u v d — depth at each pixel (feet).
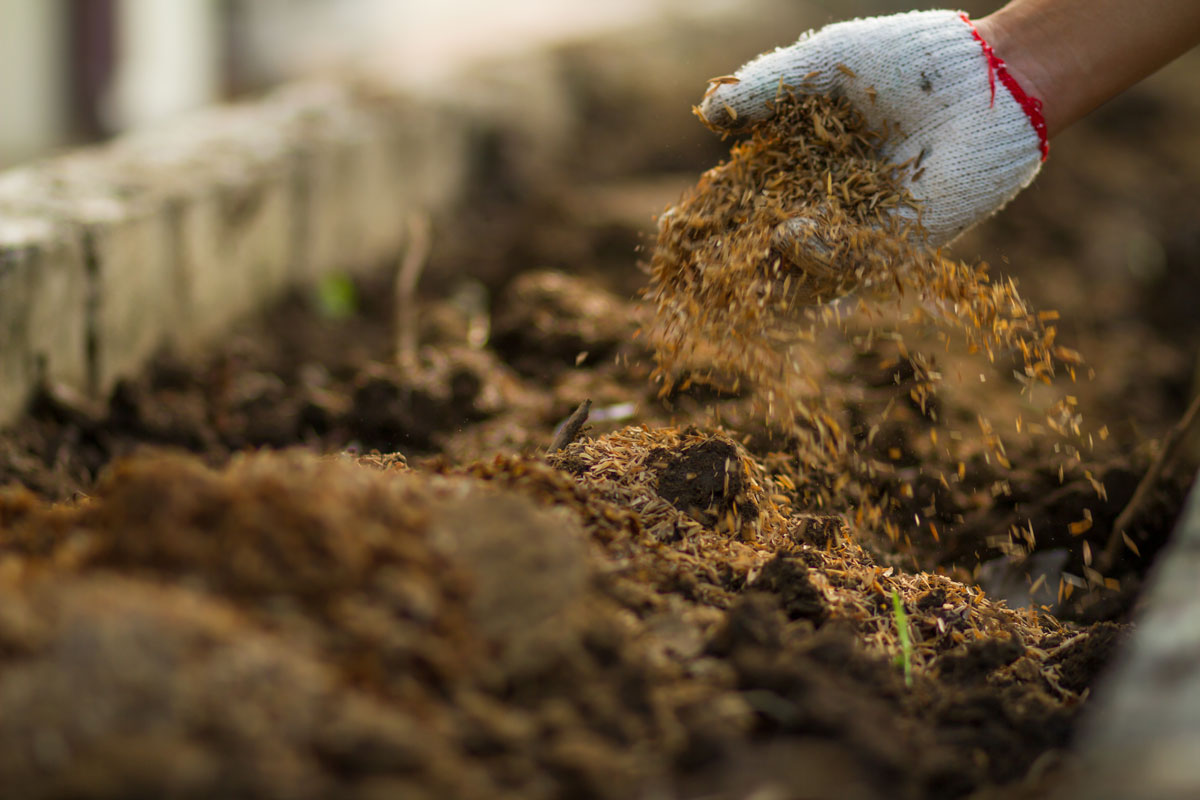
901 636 4.27
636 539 4.31
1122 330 6.91
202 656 3.82
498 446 5.16
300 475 4.09
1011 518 4.93
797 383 5.18
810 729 3.97
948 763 4.02
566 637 3.98
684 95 11.06
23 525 4.16
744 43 14.43
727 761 3.93
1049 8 4.71
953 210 4.70
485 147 8.92
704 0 16.84
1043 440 5.28
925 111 4.69
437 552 4.00
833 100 4.72
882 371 5.41
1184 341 7.02
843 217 4.62
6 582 3.95
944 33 4.70
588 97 10.77
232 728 3.66
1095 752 3.82
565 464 4.50
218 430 5.40
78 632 3.76
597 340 5.56
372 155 7.18
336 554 3.96
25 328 5.17
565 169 9.32
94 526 4.09
